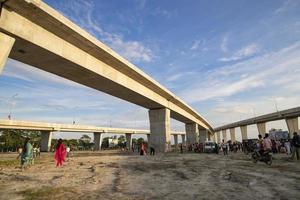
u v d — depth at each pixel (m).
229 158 24.59
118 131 99.19
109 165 17.30
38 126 68.38
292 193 7.88
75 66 21.91
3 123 58.25
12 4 15.51
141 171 13.90
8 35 15.98
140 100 37.28
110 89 30.23
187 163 18.86
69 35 19.70
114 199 7.23
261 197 7.45
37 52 18.78
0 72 15.27
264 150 16.92
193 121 69.19
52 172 13.37
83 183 9.86
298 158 18.81
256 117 78.38
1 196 7.53
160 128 42.59
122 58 25.80
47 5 16.80
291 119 60.44
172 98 43.50
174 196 7.65
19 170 14.55
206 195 7.77
